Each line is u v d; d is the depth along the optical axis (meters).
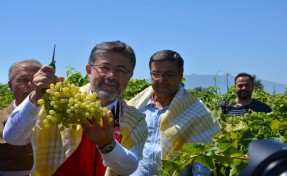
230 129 3.90
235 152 2.86
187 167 4.19
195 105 4.96
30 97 2.65
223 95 11.97
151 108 5.11
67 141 3.05
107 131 2.56
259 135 3.50
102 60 3.01
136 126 3.36
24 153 3.74
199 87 13.17
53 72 2.49
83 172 3.13
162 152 4.71
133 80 11.23
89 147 3.13
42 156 3.04
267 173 0.85
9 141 2.78
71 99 2.28
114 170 2.83
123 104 3.36
